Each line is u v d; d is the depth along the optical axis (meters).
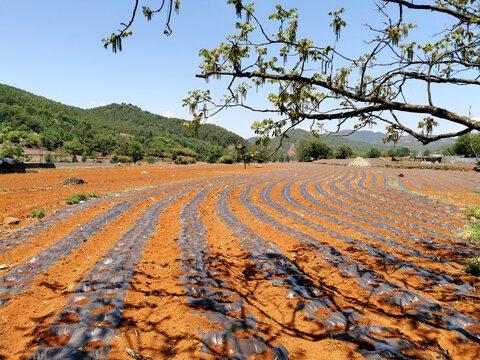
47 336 3.30
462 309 4.12
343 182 28.17
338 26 2.94
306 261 6.40
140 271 5.55
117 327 3.51
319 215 12.01
